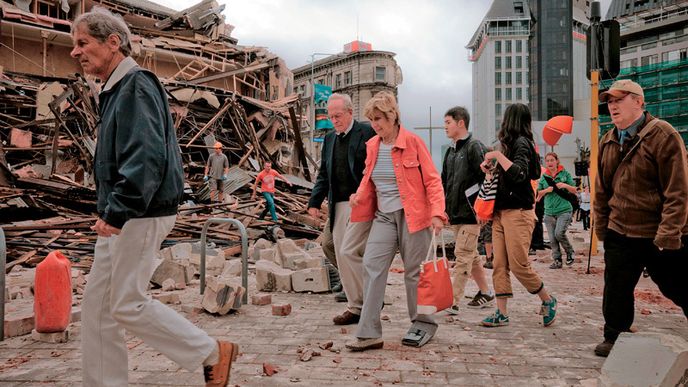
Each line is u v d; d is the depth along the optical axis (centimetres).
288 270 741
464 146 554
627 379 256
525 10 12800
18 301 604
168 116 278
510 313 565
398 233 439
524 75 12812
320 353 407
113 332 272
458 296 554
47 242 971
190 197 1527
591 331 485
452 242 1002
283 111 2894
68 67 2616
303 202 1864
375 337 420
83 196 1323
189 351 268
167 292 659
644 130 381
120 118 258
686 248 374
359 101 7512
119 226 248
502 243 498
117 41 271
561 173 949
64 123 1912
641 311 573
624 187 391
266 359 397
